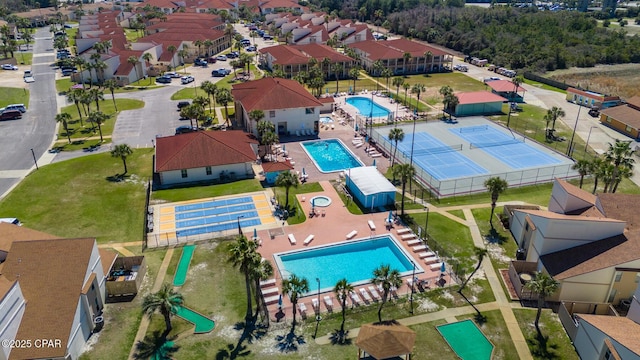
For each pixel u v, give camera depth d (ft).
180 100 399.44
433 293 167.84
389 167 271.49
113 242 194.80
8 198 230.07
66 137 313.53
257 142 281.54
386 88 447.83
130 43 595.88
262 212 220.23
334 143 310.24
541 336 148.46
